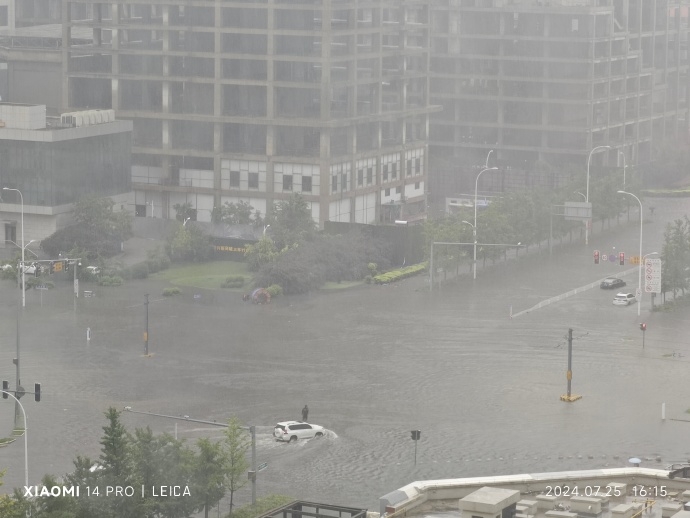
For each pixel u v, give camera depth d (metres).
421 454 176.50
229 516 144.25
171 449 143.25
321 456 175.38
